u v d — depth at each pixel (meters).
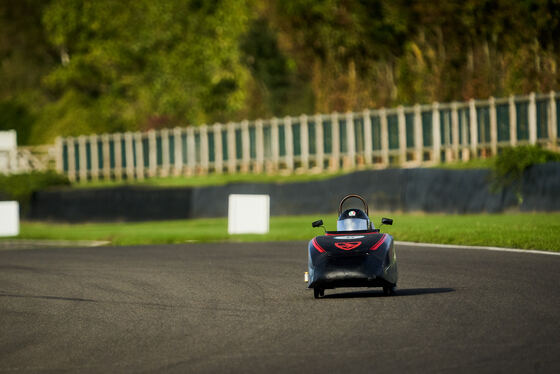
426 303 22.41
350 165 64.56
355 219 25.03
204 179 73.31
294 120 68.50
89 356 17.92
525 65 61.28
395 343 17.45
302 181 58.50
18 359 17.95
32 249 48.69
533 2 61.19
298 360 16.33
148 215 65.12
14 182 71.94
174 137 77.75
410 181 51.72
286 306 23.27
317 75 77.31
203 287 28.22
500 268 28.98
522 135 54.28
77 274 33.88
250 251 39.94
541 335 17.53
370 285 23.28
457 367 15.11
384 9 73.25
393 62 73.75
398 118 61.28
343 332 18.95
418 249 36.69
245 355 17.09
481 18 65.25
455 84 67.12
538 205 44.88
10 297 28.06
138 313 23.41
